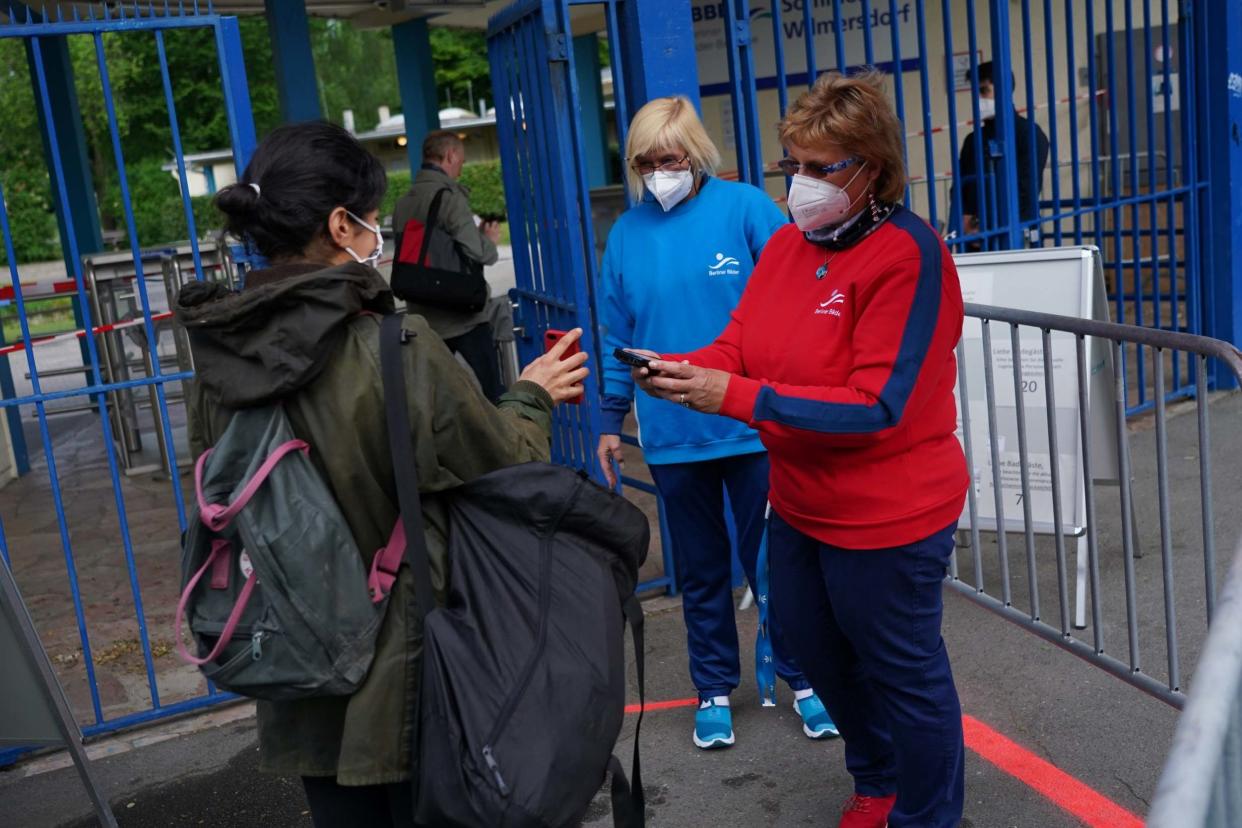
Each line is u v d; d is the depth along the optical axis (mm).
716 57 7293
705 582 3574
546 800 1811
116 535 6484
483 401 2016
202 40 38969
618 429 3580
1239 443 5988
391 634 1954
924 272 2455
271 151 2014
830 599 2723
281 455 1908
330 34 55469
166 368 9711
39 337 7320
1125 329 3109
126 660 4703
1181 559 4699
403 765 1949
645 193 3494
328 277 1898
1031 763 3412
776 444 2656
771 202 3490
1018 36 8633
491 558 1984
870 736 2969
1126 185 8906
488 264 6461
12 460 8070
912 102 8367
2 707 3100
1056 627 4238
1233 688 1162
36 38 3613
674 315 3439
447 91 54344
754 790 3410
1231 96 6609
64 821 3611
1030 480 4340
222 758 3902
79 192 9820
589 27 12539
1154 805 1040
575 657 1916
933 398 2596
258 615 1921
